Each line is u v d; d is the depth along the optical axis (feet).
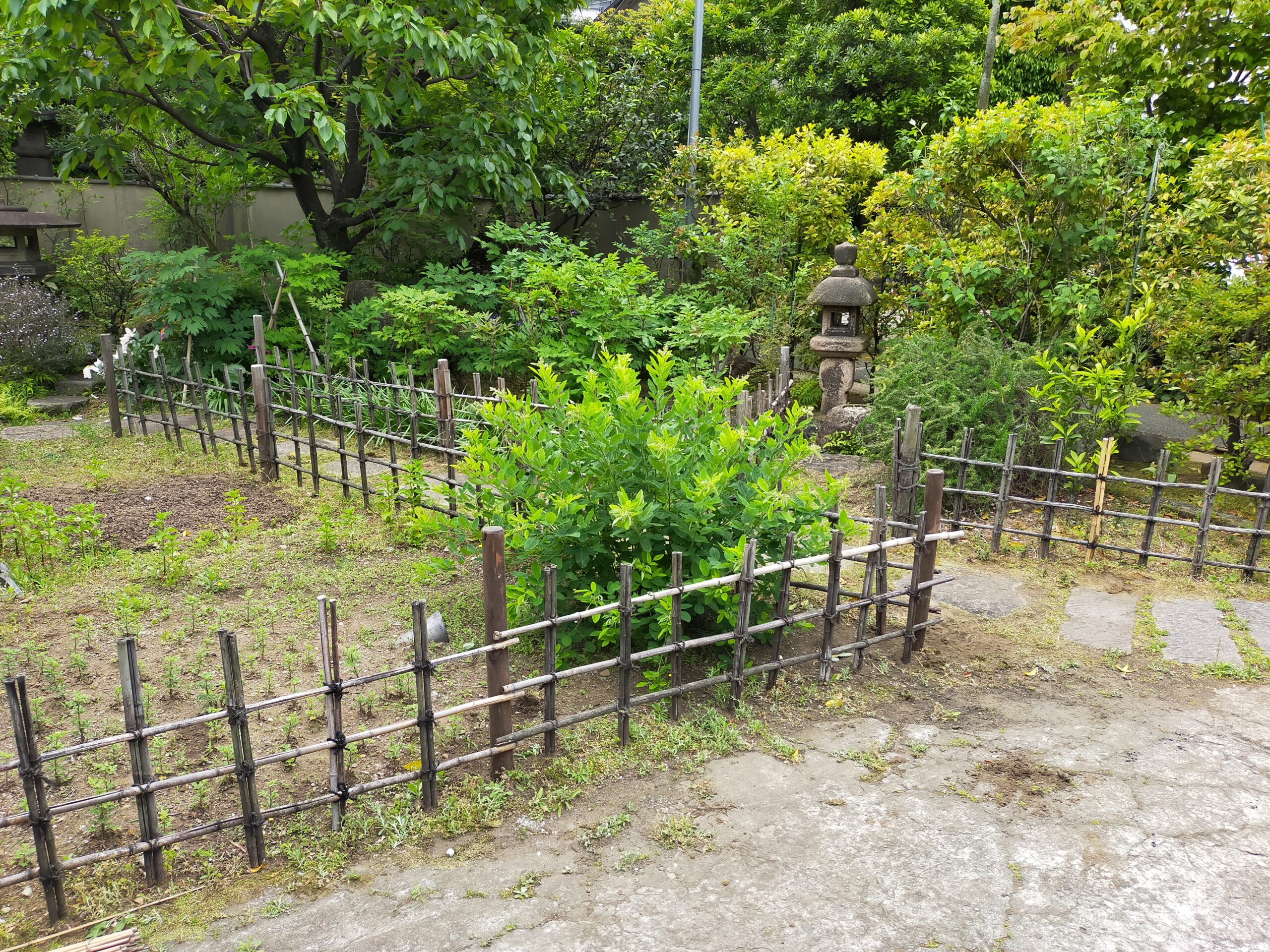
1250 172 21.11
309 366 33.09
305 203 37.58
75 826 9.64
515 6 32.37
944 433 20.79
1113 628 15.08
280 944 8.02
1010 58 49.49
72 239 41.55
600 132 44.11
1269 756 11.25
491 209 42.91
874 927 8.29
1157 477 17.35
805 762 11.06
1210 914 8.45
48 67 29.60
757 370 34.47
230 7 29.76
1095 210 23.29
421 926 8.25
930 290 25.53
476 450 13.82
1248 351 20.22
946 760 11.13
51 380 35.22
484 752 10.25
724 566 11.98
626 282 32.37
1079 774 10.80
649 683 12.76
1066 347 22.82
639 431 13.12
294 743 11.14
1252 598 16.34
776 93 53.31
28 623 14.56
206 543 18.20
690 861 9.20
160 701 12.15
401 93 31.24
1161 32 32.78
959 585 17.01
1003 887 8.84
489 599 10.03
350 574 16.84
